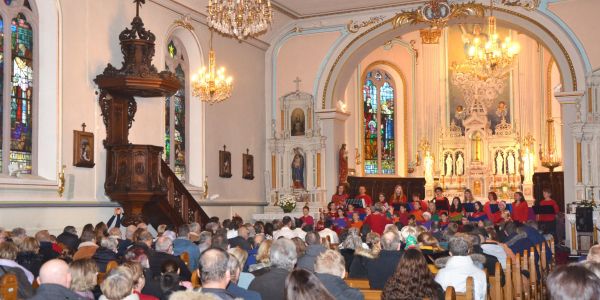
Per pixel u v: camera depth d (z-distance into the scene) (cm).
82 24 1716
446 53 3294
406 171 3312
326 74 2527
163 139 2006
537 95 3136
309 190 2508
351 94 3191
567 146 2206
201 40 2211
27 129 1633
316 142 2508
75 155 1666
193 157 2192
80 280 641
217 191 2261
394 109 3350
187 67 2208
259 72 2555
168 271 773
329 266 655
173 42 2142
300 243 925
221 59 2305
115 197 1700
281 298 680
